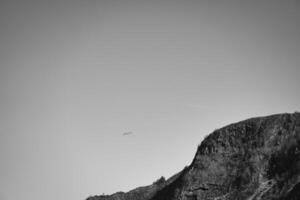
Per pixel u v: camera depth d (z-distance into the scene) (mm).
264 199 119188
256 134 129625
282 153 124438
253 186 122750
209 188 127875
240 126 132625
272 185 121062
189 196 128875
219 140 133250
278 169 123062
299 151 122938
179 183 133500
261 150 126938
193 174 131375
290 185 118438
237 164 128250
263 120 131000
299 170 119688
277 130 128250
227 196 124375
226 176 127812
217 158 131250
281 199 117000
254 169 124812
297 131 126188
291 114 129750
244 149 129375
